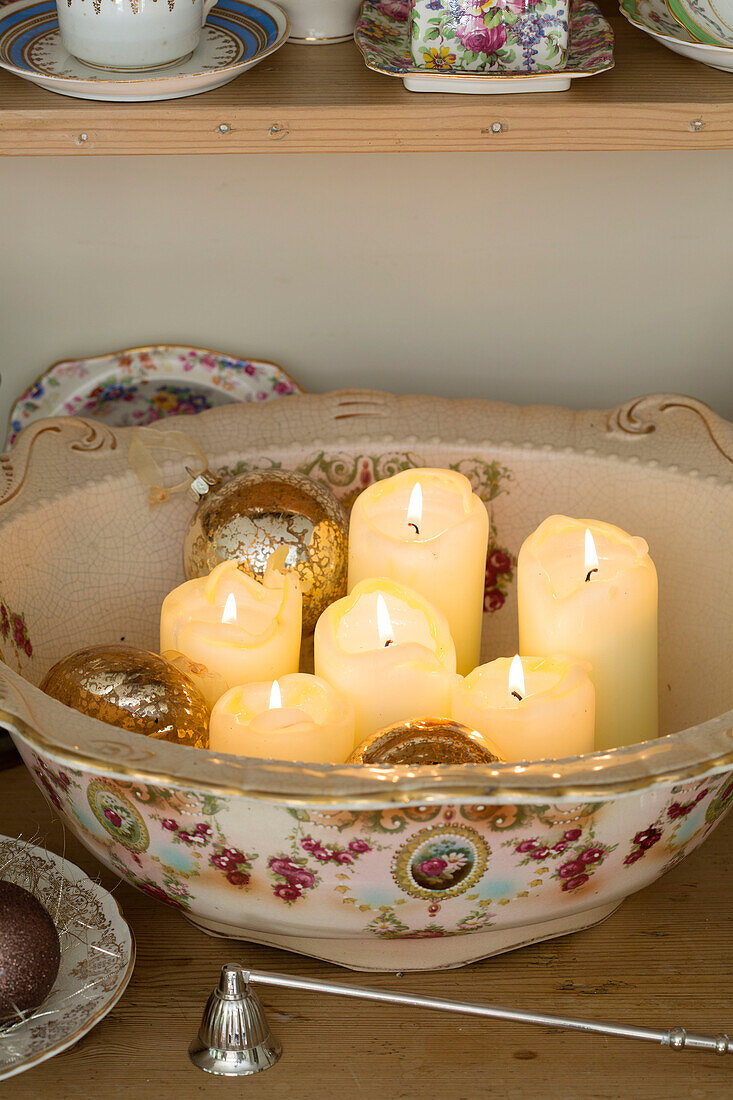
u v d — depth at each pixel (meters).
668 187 1.45
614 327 1.50
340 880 1.17
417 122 1.24
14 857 1.25
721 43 1.28
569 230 1.46
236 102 1.24
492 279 1.48
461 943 1.24
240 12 1.31
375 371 1.51
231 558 1.33
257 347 1.50
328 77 1.28
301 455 1.40
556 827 1.16
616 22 1.37
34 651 1.32
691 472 1.36
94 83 1.22
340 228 1.46
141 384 1.50
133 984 1.25
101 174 1.44
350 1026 1.23
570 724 1.23
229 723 1.21
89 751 1.14
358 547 1.33
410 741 1.20
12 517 1.32
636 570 1.27
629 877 1.20
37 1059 1.15
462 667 1.34
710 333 1.50
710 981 1.25
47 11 1.32
